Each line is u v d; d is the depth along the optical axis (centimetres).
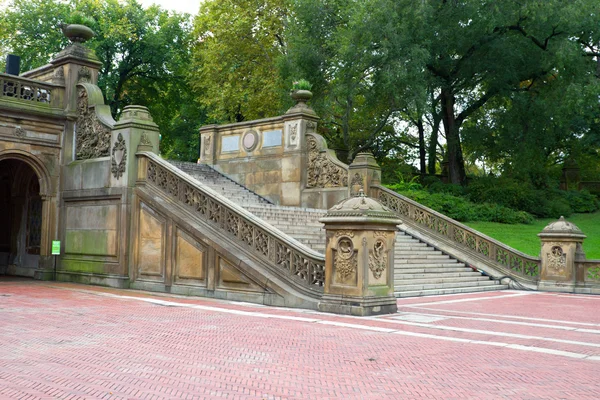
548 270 1856
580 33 3434
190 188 1502
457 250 2012
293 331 895
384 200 2148
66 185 1908
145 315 1054
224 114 3894
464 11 3184
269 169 2330
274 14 3762
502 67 3391
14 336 812
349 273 1115
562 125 3294
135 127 1670
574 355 749
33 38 4447
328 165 2156
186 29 4769
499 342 838
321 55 3200
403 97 3034
